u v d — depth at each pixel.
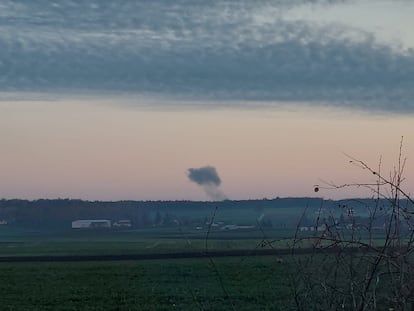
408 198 5.20
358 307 5.20
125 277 42.22
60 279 43.03
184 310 25.78
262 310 24.59
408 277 5.11
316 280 5.26
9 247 96.56
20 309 31.28
